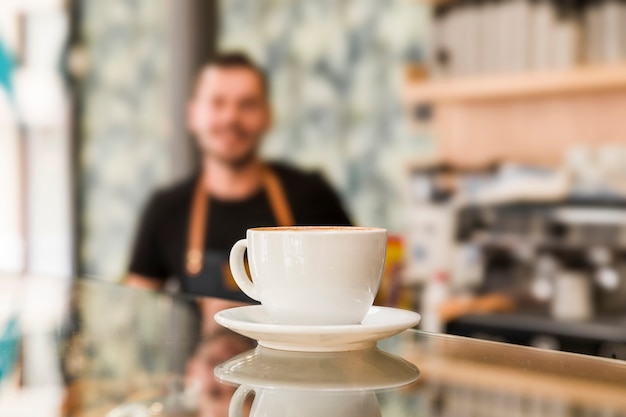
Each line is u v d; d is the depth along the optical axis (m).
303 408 0.41
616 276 2.36
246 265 1.35
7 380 0.49
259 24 3.54
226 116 2.40
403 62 3.09
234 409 0.41
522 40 2.55
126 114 4.14
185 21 3.45
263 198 2.44
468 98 2.77
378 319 0.61
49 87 4.32
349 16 3.25
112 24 4.17
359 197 3.22
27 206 4.38
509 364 0.54
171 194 2.48
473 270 2.64
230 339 0.65
